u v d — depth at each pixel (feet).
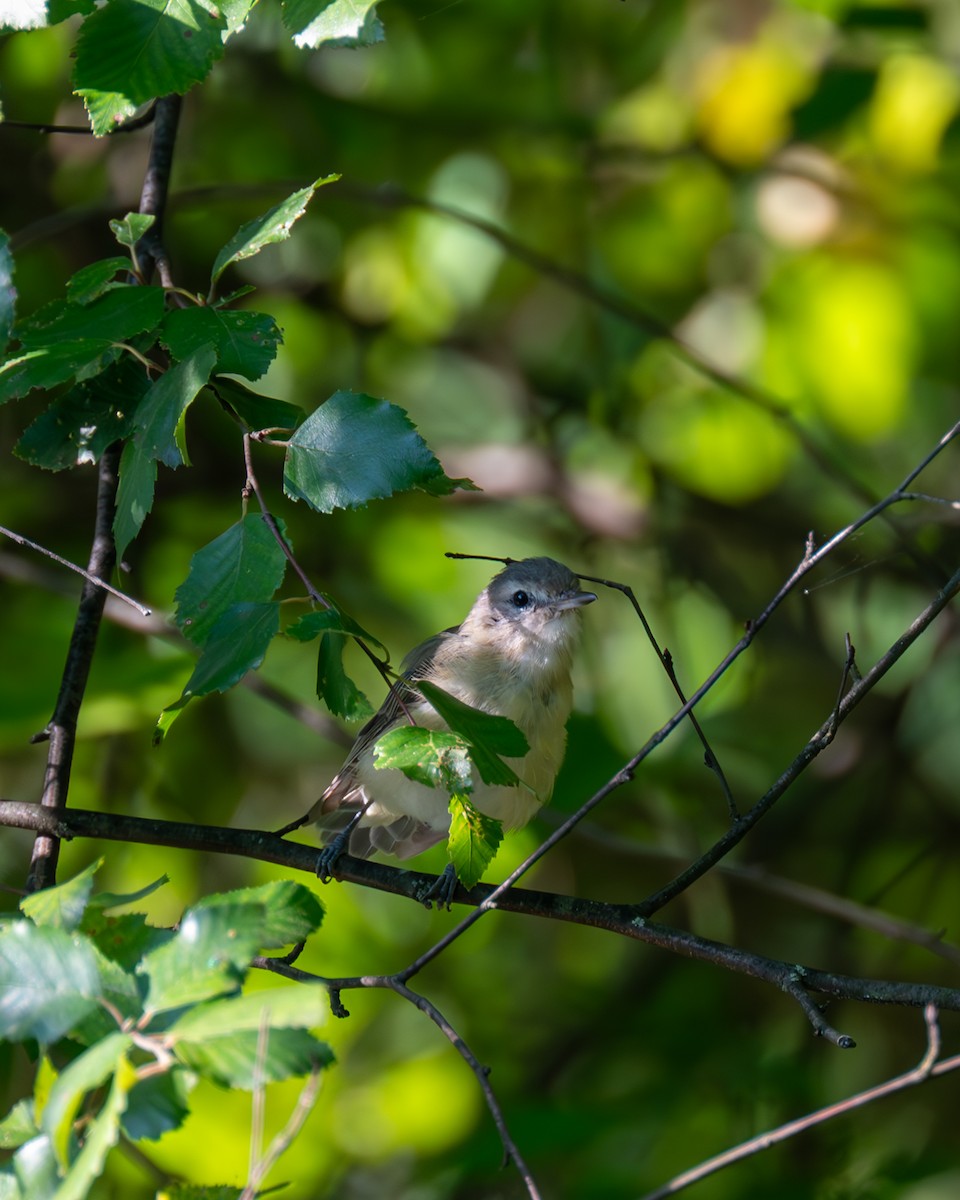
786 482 45.68
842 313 40.34
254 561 18.99
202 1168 35.81
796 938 41.65
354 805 30.86
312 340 43.62
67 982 14.42
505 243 38.06
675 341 38.11
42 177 41.63
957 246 40.14
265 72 41.93
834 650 44.09
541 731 29.50
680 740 41.27
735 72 40.09
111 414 21.88
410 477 18.56
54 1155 14.05
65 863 38.83
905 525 37.88
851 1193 32.83
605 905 21.72
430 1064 39.14
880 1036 40.16
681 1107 34.94
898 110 39.60
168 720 18.42
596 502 44.14
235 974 14.10
